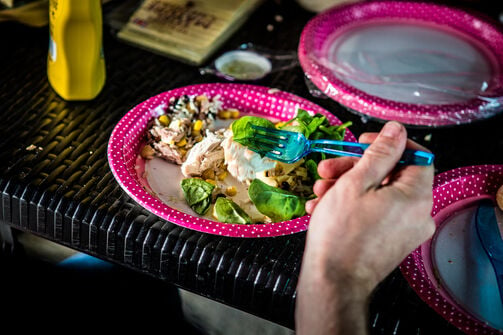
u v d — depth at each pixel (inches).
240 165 46.3
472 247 44.0
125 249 44.9
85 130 52.1
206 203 44.4
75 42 50.5
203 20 66.4
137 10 67.2
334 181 38.2
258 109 55.1
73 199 45.5
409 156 37.2
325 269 32.3
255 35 67.6
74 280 60.7
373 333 39.7
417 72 60.7
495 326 38.5
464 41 66.1
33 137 50.5
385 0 68.9
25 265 60.1
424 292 40.1
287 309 42.3
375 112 54.7
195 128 50.8
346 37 65.1
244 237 42.2
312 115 52.7
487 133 56.7
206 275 43.3
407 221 34.5
